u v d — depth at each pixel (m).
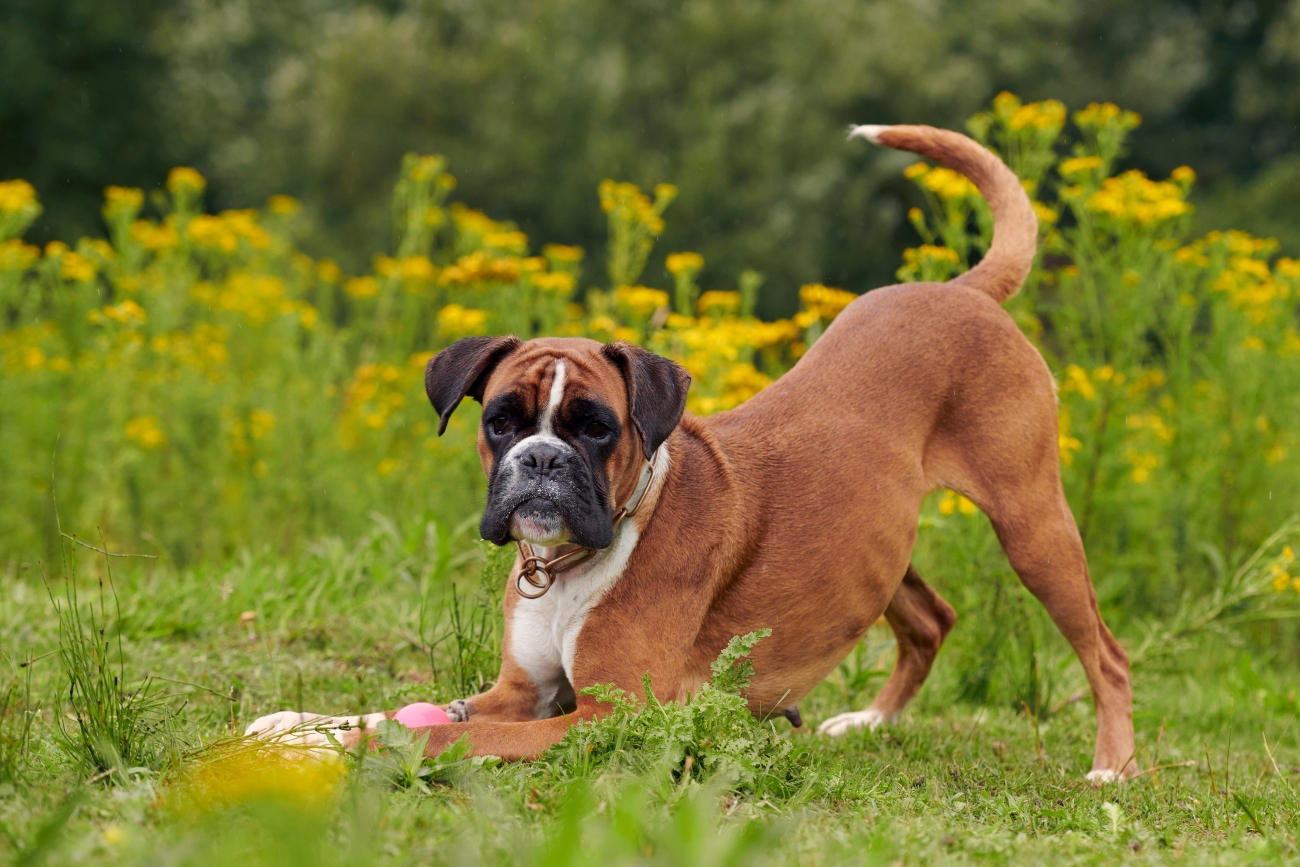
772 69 29.45
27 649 6.11
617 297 9.12
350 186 29.27
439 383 4.84
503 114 29.08
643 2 30.25
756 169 27.36
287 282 12.91
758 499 5.02
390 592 7.60
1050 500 5.57
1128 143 32.16
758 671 5.04
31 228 25.42
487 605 5.74
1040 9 31.23
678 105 29.48
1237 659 8.07
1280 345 9.16
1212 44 34.53
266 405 9.94
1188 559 8.82
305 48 32.38
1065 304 8.37
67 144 26.36
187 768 3.90
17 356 9.91
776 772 4.30
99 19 26.70
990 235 7.58
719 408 8.02
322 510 9.34
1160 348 9.69
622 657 4.62
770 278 26.38
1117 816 4.18
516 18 31.97
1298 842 4.04
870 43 28.81
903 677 6.24
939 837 3.73
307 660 6.26
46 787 3.74
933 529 7.25
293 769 3.67
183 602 6.99
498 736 4.36
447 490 8.91
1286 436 9.18
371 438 10.34
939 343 5.48
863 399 5.33
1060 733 6.30
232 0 31.84
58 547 8.96
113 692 4.37
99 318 9.26
